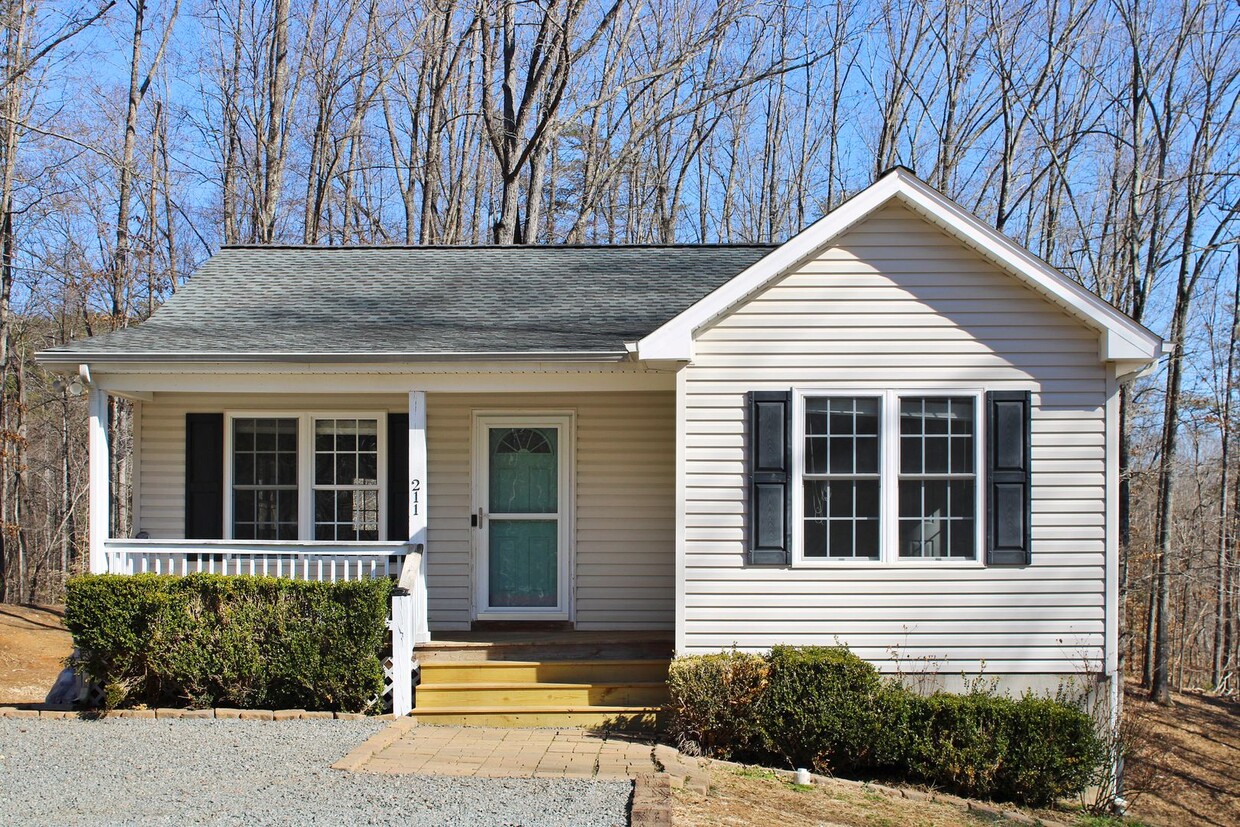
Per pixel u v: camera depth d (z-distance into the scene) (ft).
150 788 23.77
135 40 82.17
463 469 37.99
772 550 30.99
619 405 37.96
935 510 31.30
